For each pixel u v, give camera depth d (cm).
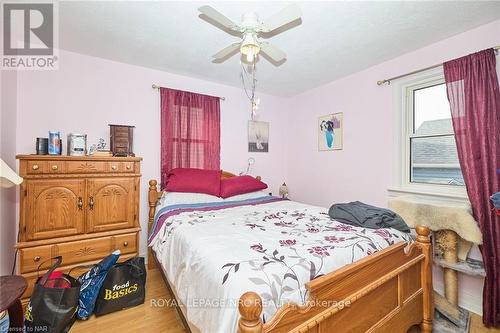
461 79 198
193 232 159
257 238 145
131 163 234
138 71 279
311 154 357
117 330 167
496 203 158
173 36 212
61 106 238
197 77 312
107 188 221
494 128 180
